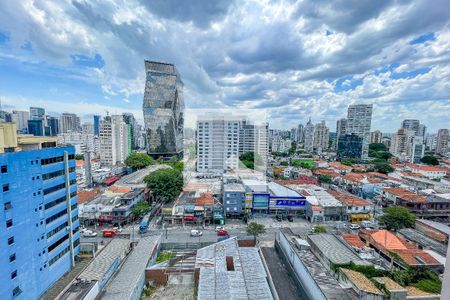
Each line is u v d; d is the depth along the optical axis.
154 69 159.12
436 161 153.75
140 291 39.12
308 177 114.31
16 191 33.03
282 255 49.81
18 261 33.25
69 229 44.72
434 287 35.50
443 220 70.81
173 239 58.78
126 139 156.00
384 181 101.06
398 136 197.75
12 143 35.38
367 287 33.03
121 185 87.12
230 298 33.44
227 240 52.72
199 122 110.44
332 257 41.41
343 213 72.69
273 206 74.56
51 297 37.03
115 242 50.22
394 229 60.84
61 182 42.84
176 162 138.75
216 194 82.00
